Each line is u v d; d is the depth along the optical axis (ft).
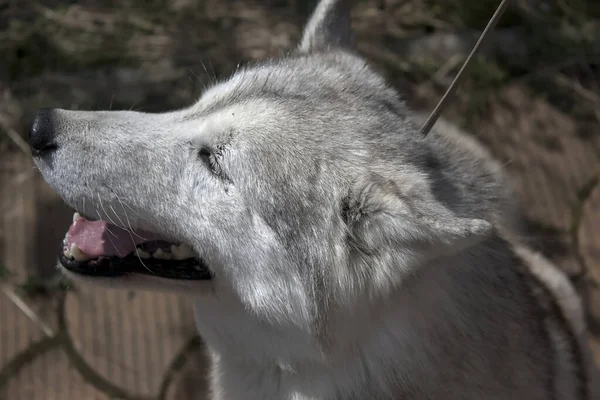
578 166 3.22
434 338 2.01
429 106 3.32
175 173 2.08
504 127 3.31
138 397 2.68
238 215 2.02
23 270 2.87
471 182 2.19
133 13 3.51
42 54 3.34
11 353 2.71
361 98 2.11
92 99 3.24
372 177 1.95
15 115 3.19
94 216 2.12
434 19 3.60
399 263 1.90
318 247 1.98
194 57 3.37
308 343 2.00
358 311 1.97
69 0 3.53
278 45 3.43
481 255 2.08
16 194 3.02
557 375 2.23
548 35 3.56
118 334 2.78
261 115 2.03
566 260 3.00
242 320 2.08
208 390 2.67
